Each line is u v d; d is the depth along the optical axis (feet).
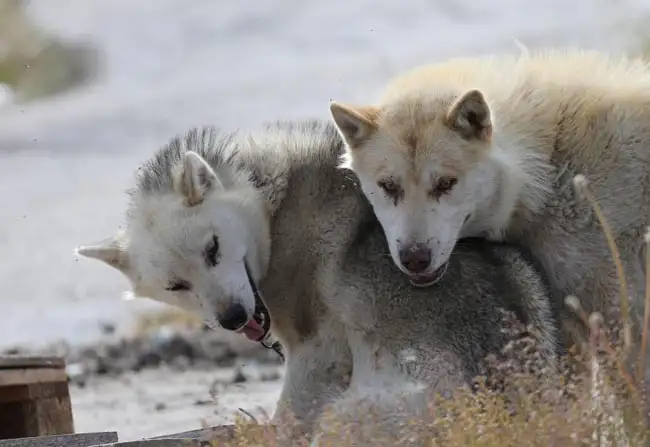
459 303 36.22
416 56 152.15
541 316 36.40
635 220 36.70
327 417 33.50
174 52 198.18
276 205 39.78
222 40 197.98
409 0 190.49
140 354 67.26
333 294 38.01
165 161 41.50
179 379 60.85
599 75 39.11
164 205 39.88
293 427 34.37
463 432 30.25
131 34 211.41
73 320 82.38
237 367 62.39
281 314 39.99
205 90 167.94
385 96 39.34
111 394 58.08
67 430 45.09
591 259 36.73
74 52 200.75
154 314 79.36
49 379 44.39
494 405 31.45
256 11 209.05
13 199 133.28
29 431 43.75
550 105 38.14
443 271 36.17
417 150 36.19
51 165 149.18
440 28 167.53
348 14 190.80
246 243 39.37
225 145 41.34
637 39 113.91
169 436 35.94
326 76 154.20
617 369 32.27
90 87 191.31
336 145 39.88
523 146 37.37
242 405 49.62
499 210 36.96
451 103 37.17
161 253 39.37
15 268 103.35
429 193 36.04
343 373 38.37
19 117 182.91
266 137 41.27
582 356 33.83
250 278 39.52
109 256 40.91
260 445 32.24
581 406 31.07
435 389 34.96
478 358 35.65
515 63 40.14
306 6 204.44
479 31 159.94
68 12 223.51
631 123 37.27
